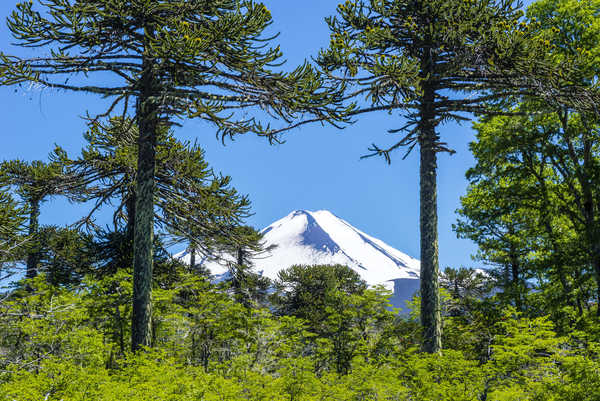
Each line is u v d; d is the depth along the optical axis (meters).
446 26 13.42
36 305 11.62
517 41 12.20
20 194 16.42
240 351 14.67
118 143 17.12
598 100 13.21
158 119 12.53
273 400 9.52
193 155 16.33
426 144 13.91
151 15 11.38
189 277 16.86
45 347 11.00
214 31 10.89
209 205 15.58
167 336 14.89
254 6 11.14
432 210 13.81
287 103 11.73
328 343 14.80
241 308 15.18
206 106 10.50
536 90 13.55
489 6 14.14
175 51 10.45
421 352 13.12
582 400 7.53
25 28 10.54
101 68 11.52
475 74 13.92
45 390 8.04
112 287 15.41
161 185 16.75
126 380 9.80
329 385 10.35
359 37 13.79
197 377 9.91
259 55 11.36
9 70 10.14
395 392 10.01
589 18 17.25
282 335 14.90
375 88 12.52
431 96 14.30
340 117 12.16
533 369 9.84
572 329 14.48
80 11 10.65
